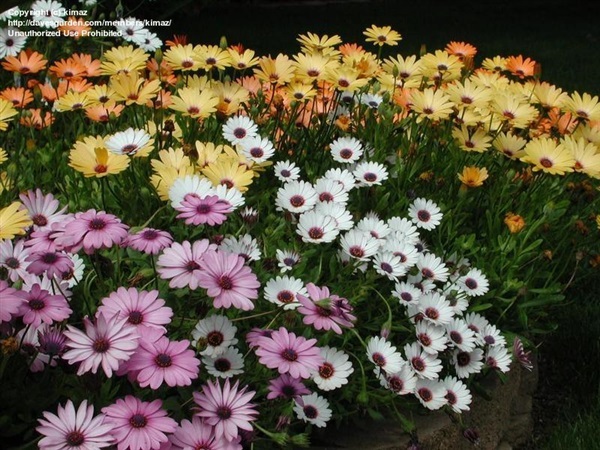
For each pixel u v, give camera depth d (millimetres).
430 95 986
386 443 732
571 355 1104
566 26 3129
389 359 712
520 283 891
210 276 592
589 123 1079
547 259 965
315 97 1036
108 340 551
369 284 766
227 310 705
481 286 851
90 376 571
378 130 1005
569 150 968
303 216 766
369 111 1042
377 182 881
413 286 790
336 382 669
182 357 566
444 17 3221
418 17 3197
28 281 651
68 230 604
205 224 732
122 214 841
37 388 611
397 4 3449
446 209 949
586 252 1056
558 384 1076
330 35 2805
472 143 979
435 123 1043
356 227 823
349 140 930
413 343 751
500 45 2754
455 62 1118
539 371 1087
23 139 994
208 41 2514
